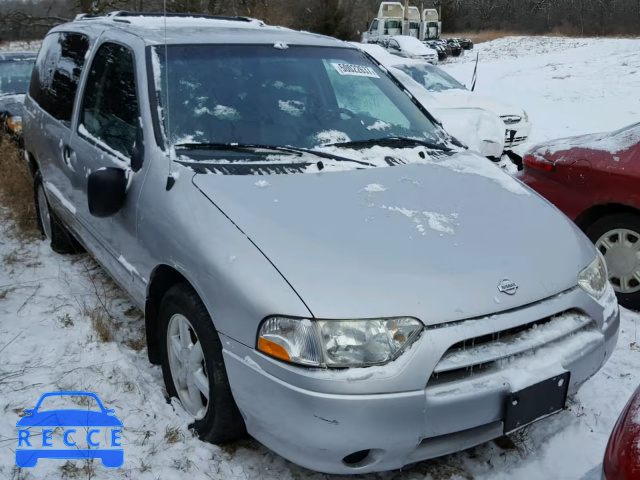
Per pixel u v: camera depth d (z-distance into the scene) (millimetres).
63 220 4508
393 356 2252
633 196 4285
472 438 2430
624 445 1906
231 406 2604
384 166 3240
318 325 2250
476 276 2465
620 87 17594
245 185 2861
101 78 3871
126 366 3365
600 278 2865
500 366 2404
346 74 3910
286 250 2475
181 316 2838
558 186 4684
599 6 43844
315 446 2266
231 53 3645
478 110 7590
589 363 2641
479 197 3062
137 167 3176
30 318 3916
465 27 54344
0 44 15945
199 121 3256
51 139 4414
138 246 3113
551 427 3059
